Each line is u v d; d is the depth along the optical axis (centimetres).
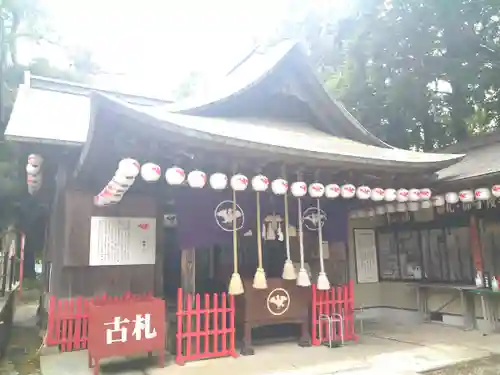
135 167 494
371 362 613
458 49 1309
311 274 816
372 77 1423
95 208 682
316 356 646
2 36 1485
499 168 758
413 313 986
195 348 681
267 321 684
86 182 680
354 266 1041
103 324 549
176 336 627
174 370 570
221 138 542
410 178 800
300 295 723
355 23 1382
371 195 741
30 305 1516
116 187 532
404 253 1020
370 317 1037
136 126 500
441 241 939
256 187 626
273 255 793
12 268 1533
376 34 1358
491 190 765
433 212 956
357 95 1471
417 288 979
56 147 620
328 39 1494
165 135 515
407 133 1516
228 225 752
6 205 1348
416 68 1382
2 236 1406
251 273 761
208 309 643
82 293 683
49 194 930
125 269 699
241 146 558
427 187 823
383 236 1071
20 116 665
